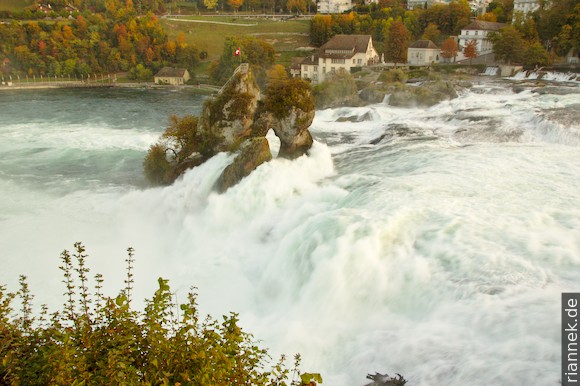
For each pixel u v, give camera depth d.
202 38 184.50
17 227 35.56
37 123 75.06
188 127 43.88
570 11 102.62
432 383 16.09
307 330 21.31
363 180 34.28
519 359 15.70
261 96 43.88
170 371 10.33
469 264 21.11
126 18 175.75
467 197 28.02
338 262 23.09
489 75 101.25
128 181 45.47
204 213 35.47
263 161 36.75
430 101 73.69
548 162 34.75
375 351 18.50
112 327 11.38
